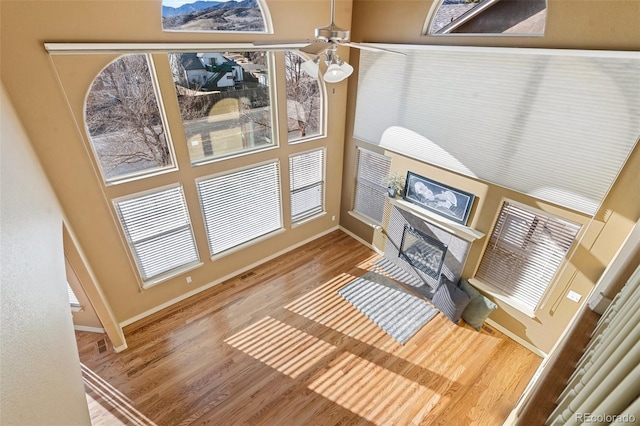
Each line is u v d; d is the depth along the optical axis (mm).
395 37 4402
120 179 3801
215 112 4242
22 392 1201
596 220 3203
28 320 1470
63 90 3057
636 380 780
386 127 5016
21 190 2104
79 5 2879
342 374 3871
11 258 1451
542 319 3926
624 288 1957
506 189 3822
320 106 5379
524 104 3381
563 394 1644
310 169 5738
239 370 3898
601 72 2824
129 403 3523
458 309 4387
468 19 3664
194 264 4859
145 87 3625
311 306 4859
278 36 4203
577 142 3127
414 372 3902
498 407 3545
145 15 3227
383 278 5430
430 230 4832
